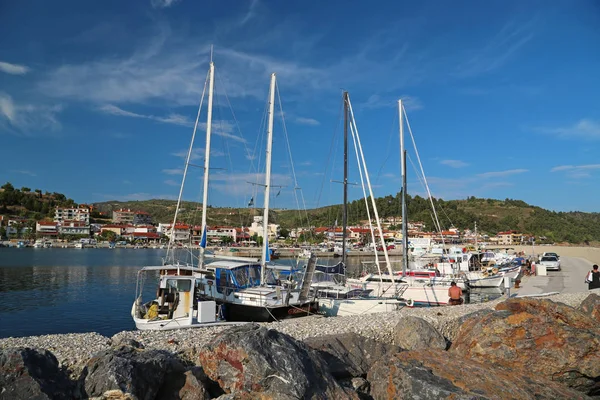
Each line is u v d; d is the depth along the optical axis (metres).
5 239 165.88
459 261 42.94
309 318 14.53
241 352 7.96
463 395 7.75
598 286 23.17
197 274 19.72
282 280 23.48
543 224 175.38
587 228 179.88
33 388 6.77
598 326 10.37
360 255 87.44
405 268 32.94
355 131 28.27
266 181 23.73
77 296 35.28
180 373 8.49
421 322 12.15
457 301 21.47
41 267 65.62
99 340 10.88
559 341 9.80
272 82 24.39
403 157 34.03
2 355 7.04
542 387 8.68
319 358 8.69
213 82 26.22
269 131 24.03
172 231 26.75
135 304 18.09
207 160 25.39
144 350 8.86
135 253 118.94
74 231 177.38
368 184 26.81
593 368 9.35
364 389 9.46
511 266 42.88
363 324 13.11
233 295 19.81
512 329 10.22
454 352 10.78
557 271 46.44
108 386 7.42
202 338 11.09
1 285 42.56
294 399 7.29
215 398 7.91
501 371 9.11
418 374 8.64
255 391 7.61
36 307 29.94
